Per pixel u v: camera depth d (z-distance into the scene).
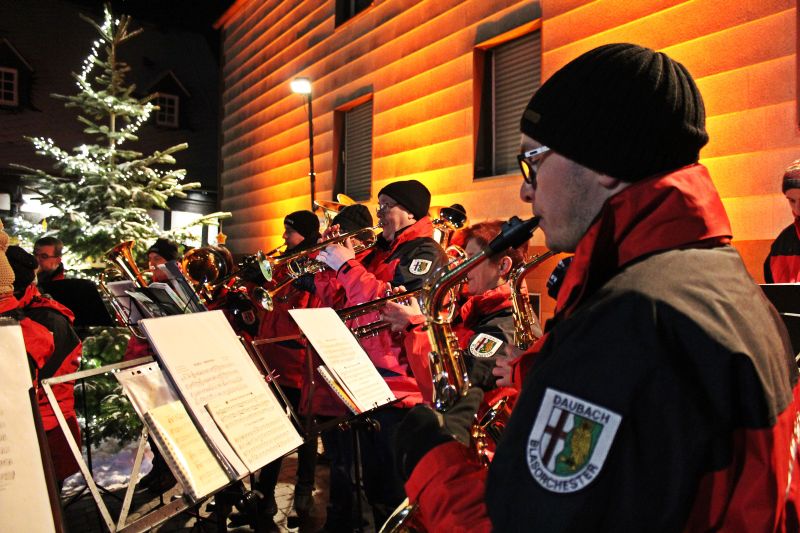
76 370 2.90
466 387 1.42
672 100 0.82
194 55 18.36
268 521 3.21
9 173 14.68
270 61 10.02
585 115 0.84
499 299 2.01
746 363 0.69
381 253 3.29
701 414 0.67
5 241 2.23
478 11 5.82
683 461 0.66
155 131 17.00
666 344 0.69
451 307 2.00
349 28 7.83
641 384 0.68
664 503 0.66
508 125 5.76
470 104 5.87
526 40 5.57
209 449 1.54
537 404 0.74
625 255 0.82
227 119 11.67
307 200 8.78
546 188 0.91
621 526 0.67
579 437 0.69
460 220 4.04
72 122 15.82
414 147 6.55
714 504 0.71
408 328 2.21
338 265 2.94
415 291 2.31
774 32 3.60
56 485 1.12
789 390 0.80
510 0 5.46
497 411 1.66
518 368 0.95
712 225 0.81
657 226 0.80
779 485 0.71
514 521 0.72
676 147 0.82
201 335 1.75
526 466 0.72
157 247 4.73
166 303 3.09
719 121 3.85
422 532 1.39
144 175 7.06
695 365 0.69
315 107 8.57
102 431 4.35
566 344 0.74
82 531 3.06
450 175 6.07
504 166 5.80
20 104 15.37
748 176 3.70
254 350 2.06
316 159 8.52
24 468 1.09
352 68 7.72
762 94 3.64
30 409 1.14
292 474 4.13
